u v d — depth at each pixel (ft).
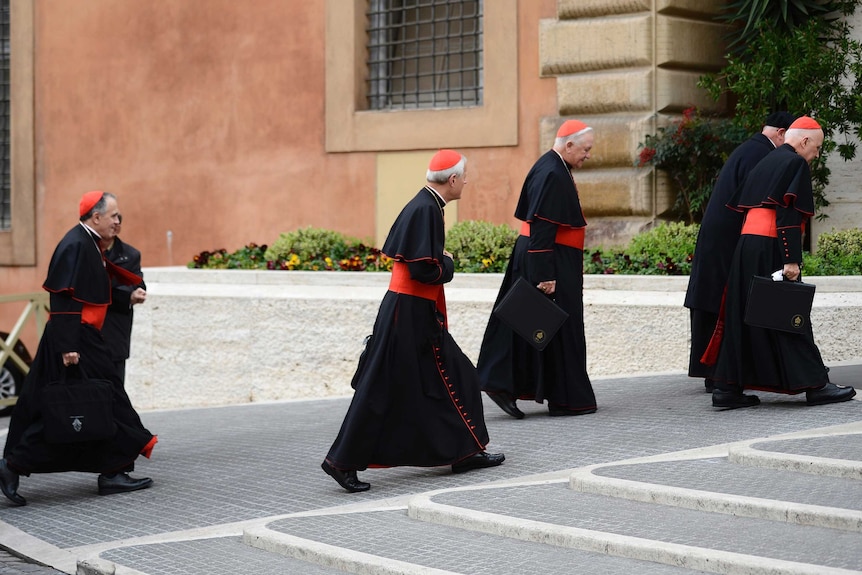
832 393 46.29
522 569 30.04
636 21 74.59
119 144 95.86
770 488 34.32
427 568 30.32
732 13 77.30
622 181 74.95
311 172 87.61
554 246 48.39
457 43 83.92
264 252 77.30
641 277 60.85
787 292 44.93
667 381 56.13
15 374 75.51
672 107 75.10
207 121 91.97
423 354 40.40
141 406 73.97
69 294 41.93
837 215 74.59
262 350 70.13
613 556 30.71
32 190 99.81
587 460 41.11
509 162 79.61
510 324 46.44
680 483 35.37
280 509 39.09
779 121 49.19
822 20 72.95
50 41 98.94
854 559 28.35
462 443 40.78
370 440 39.83
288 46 88.28
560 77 77.56
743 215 48.85
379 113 84.53
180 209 93.30
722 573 28.68
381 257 70.95
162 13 93.71
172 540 36.14
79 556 35.68
